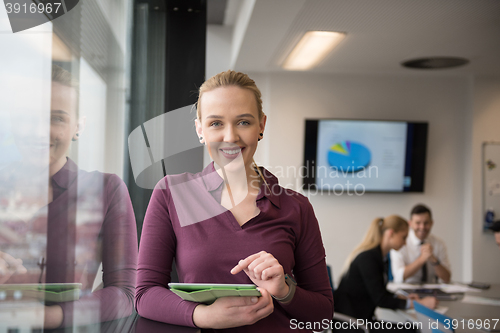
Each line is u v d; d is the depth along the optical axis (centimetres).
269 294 73
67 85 55
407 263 319
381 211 415
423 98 419
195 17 138
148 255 81
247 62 375
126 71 107
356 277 228
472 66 383
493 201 407
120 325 77
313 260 90
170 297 76
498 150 408
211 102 81
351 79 416
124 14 100
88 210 63
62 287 54
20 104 44
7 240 44
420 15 262
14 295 45
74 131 57
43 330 50
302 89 414
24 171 45
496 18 264
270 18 260
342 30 291
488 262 403
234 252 79
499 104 411
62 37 53
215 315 70
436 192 419
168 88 134
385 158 411
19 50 44
